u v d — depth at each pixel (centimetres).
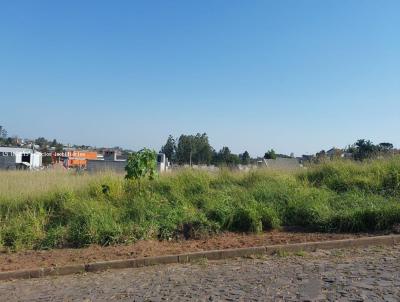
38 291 733
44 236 1041
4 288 764
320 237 998
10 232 1055
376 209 1066
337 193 1291
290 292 629
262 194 1252
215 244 974
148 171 1387
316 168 1522
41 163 6812
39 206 1217
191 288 681
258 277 723
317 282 673
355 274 712
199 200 1245
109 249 964
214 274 766
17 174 1908
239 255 908
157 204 1190
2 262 907
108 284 746
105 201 1244
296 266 790
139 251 934
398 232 1011
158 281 741
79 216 1103
